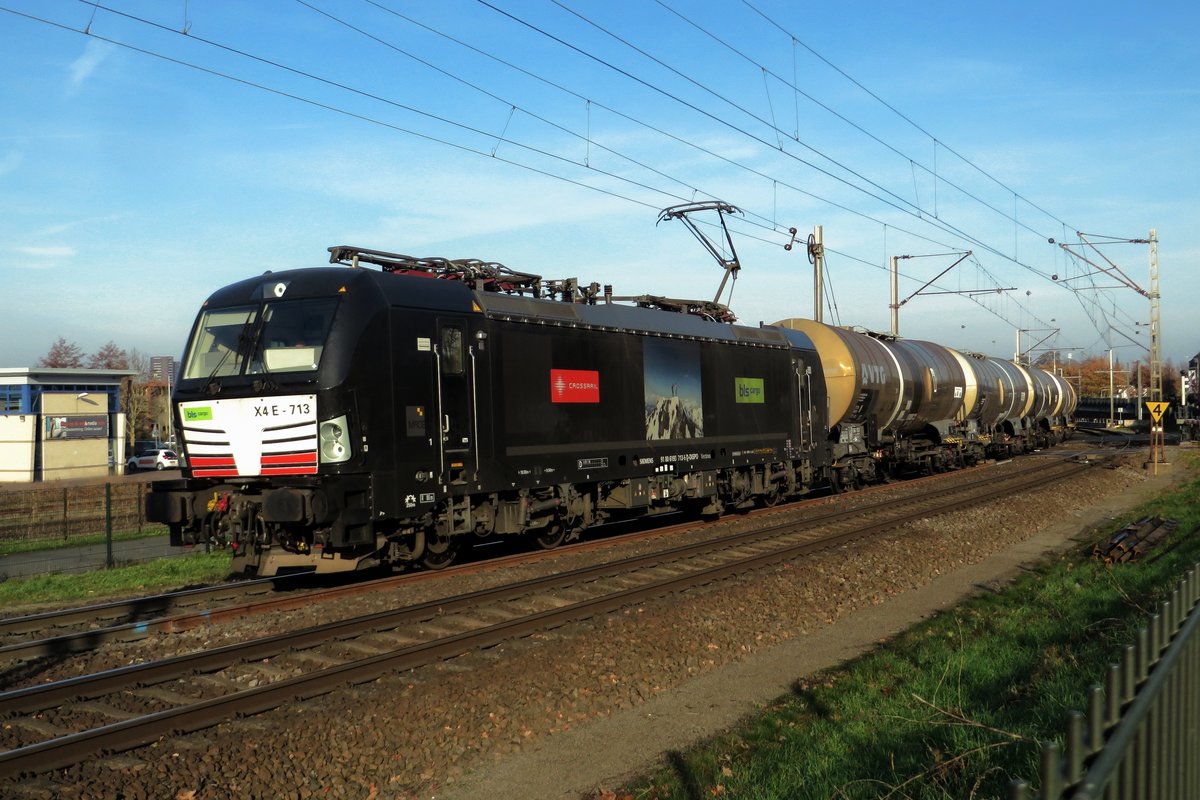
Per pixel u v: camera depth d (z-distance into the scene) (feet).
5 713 24.43
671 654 31.78
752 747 24.31
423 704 25.41
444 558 47.03
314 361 39.29
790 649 34.30
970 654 31.35
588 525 56.08
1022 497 79.20
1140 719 11.31
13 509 86.94
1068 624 35.06
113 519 81.82
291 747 22.43
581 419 52.60
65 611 37.24
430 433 42.93
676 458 59.88
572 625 34.30
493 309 47.44
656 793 21.25
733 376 66.39
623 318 57.00
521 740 24.48
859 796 19.60
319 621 35.35
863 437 88.33
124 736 22.12
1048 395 152.97
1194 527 58.80
